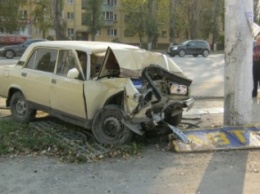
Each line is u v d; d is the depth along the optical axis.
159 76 6.87
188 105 7.01
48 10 56.41
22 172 5.45
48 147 6.34
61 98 7.01
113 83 6.43
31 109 7.83
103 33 73.06
